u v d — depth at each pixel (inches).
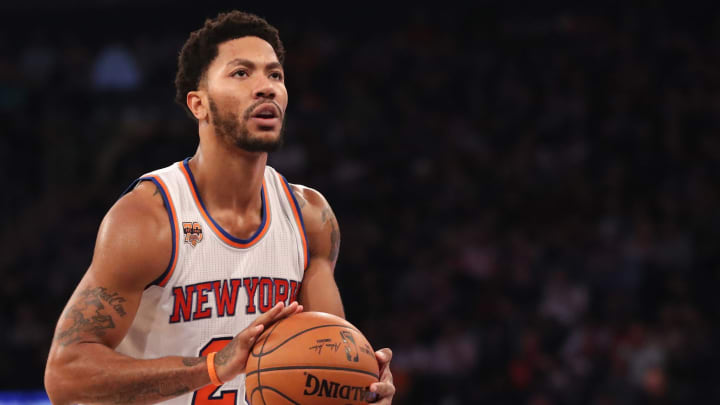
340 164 600.4
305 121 638.5
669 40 617.3
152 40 708.7
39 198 642.8
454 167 569.9
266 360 130.8
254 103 143.5
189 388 132.3
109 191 617.0
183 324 144.9
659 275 452.4
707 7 625.0
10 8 709.9
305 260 159.3
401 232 529.3
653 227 479.2
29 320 499.8
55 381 134.7
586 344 414.9
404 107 628.1
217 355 132.8
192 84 151.9
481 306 454.9
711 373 386.0
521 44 644.7
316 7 689.0
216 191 150.3
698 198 505.0
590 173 546.0
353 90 648.4
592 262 469.1
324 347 131.0
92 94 688.4
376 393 134.7
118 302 139.3
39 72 703.7
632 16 638.5
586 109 591.5
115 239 140.1
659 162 540.7
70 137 665.0
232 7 685.3
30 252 580.1
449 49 657.0
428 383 429.7
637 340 401.7
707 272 456.1
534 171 553.6
